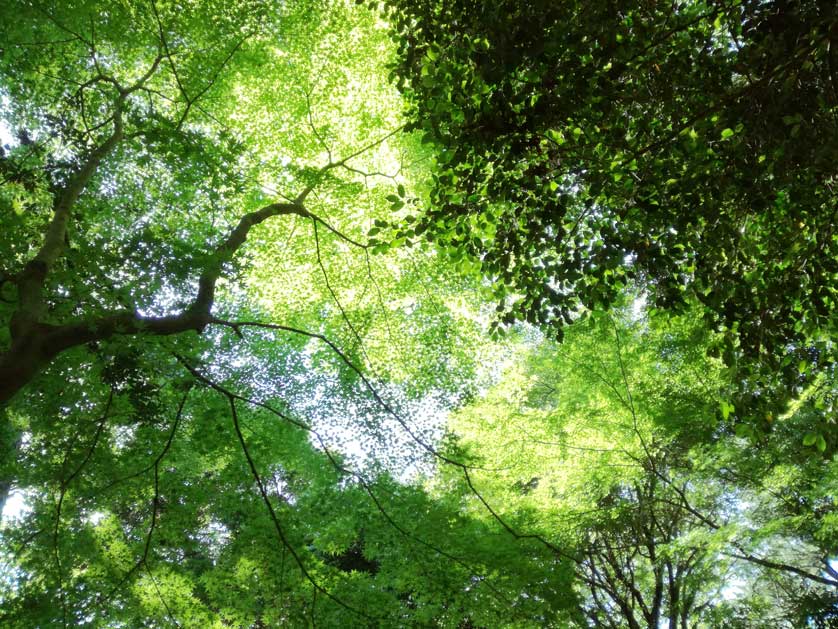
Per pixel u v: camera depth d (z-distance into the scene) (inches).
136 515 381.4
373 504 315.9
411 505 317.1
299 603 280.1
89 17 383.9
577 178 216.4
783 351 211.9
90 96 424.2
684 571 522.0
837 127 163.3
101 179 385.7
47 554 274.8
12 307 257.8
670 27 188.4
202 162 337.4
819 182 189.9
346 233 538.6
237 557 287.7
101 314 250.2
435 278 538.3
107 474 292.7
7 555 274.8
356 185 474.0
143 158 339.6
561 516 451.2
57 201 322.7
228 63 454.9
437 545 297.6
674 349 450.9
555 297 219.6
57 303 269.9
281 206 389.7
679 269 218.8
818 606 419.2
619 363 462.9
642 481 475.8
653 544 497.7
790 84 163.3
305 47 500.4
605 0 174.6
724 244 203.2
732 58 185.6
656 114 200.2
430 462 365.4
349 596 285.0
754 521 418.0
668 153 196.9
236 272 326.6
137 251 282.4
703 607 503.8
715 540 369.1
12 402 275.3
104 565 278.4
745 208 197.8
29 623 250.1
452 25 201.2
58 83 413.1
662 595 563.8
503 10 180.9
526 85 188.2
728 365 209.8
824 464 370.3
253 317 461.1
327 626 273.4
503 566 289.4
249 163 484.4
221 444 322.0
